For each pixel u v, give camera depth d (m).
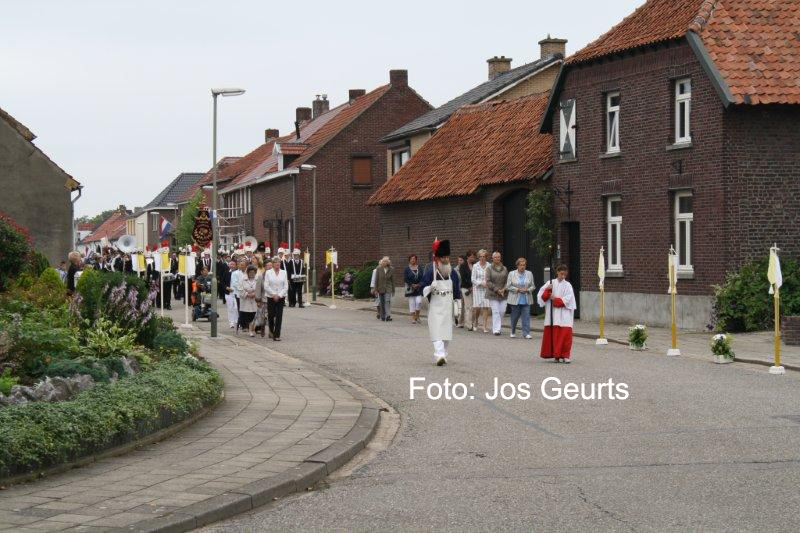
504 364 20.81
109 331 14.95
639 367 20.06
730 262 27.11
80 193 41.09
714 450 11.61
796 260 27.45
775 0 28.83
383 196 44.19
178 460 10.83
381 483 10.17
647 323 29.95
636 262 30.44
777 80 26.92
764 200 27.33
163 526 7.98
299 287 44.03
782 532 7.96
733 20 28.16
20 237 27.58
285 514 8.90
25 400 10.92
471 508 8.98
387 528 8.33
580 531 8.10
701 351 23.00
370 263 50.88
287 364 20.66
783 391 16.50
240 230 76.81
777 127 27.38
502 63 55.91
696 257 27.98
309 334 28.78
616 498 9.28
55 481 9.72
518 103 41.34
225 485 9.54
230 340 26.55
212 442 11.96
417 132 48.84
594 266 32.25
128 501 8.87
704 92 27.61
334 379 18.50
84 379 12.29
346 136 61.94
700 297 27.84
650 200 29.78
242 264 31.34
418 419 14.43
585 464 10.97
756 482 9.85
